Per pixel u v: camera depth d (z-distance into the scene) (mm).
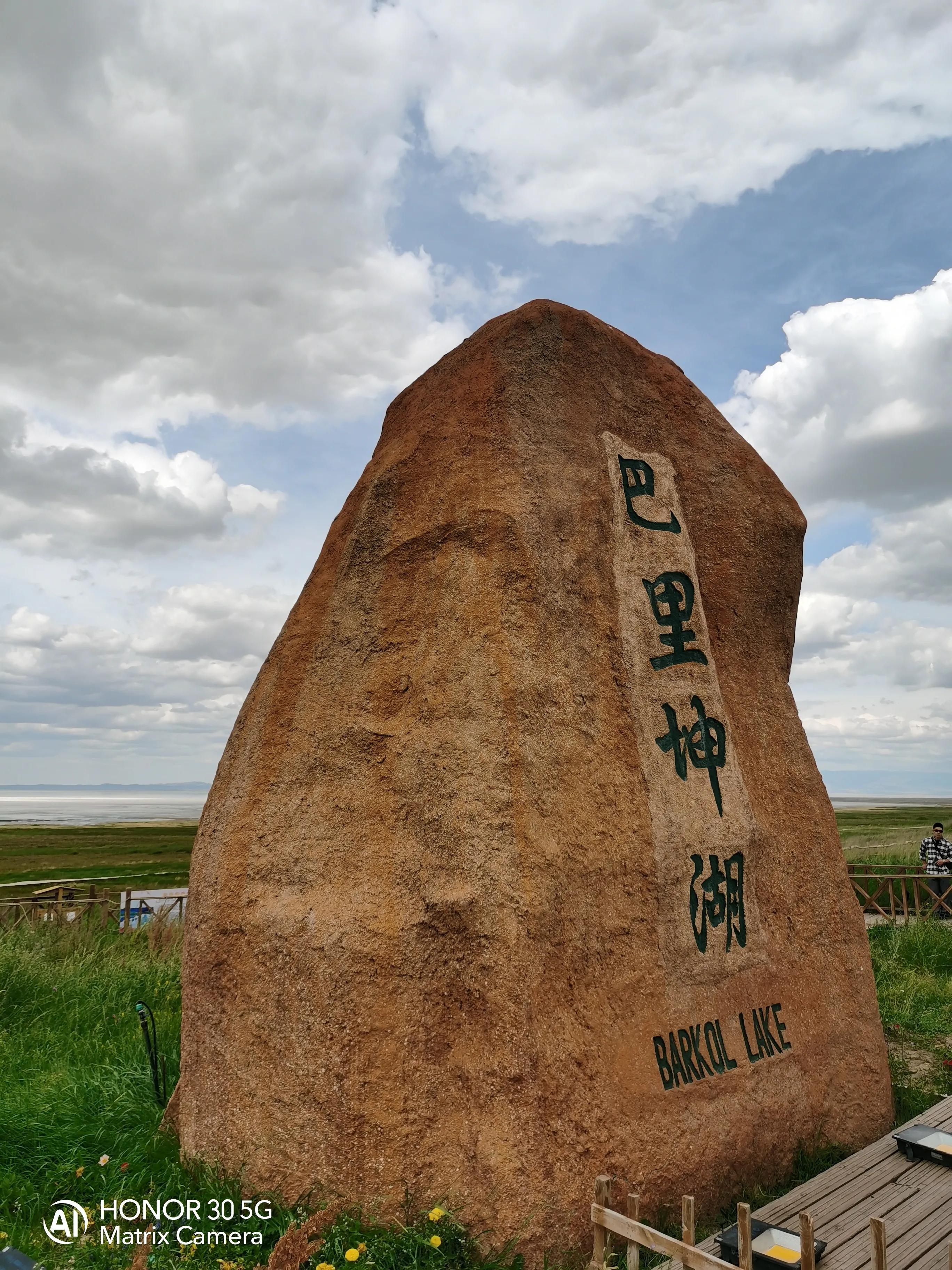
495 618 4180
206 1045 4141
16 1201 3953
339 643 4512
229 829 4359
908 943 9117
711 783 4754
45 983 7266
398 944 3799
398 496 4648
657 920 4242
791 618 5672
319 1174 3662
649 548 4910
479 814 3861
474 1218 3396
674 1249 2873
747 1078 4301
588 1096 3670
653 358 5473
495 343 4770
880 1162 3758
